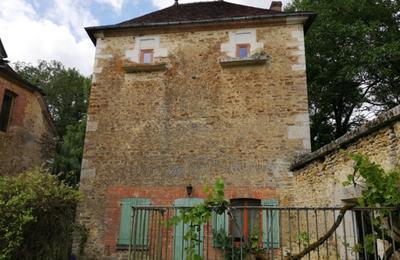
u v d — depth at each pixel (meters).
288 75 9.02
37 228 7.38
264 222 7.93
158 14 11.05
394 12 14.77
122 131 9.26
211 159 8.68
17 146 12.22
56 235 7.75
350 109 16.17
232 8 10.87
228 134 8.80
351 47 14.00
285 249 7.68
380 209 3.60
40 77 27.64
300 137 8.50
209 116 9.02
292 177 8.25
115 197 8.75
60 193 7.73
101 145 9.20
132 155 9.02
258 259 4.12
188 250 3.95
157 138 9.06
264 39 9.40
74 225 8.23
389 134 4.75
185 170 8.70
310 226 7.27
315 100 15.67
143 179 8.79
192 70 9.47
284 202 8.10
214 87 9.23
